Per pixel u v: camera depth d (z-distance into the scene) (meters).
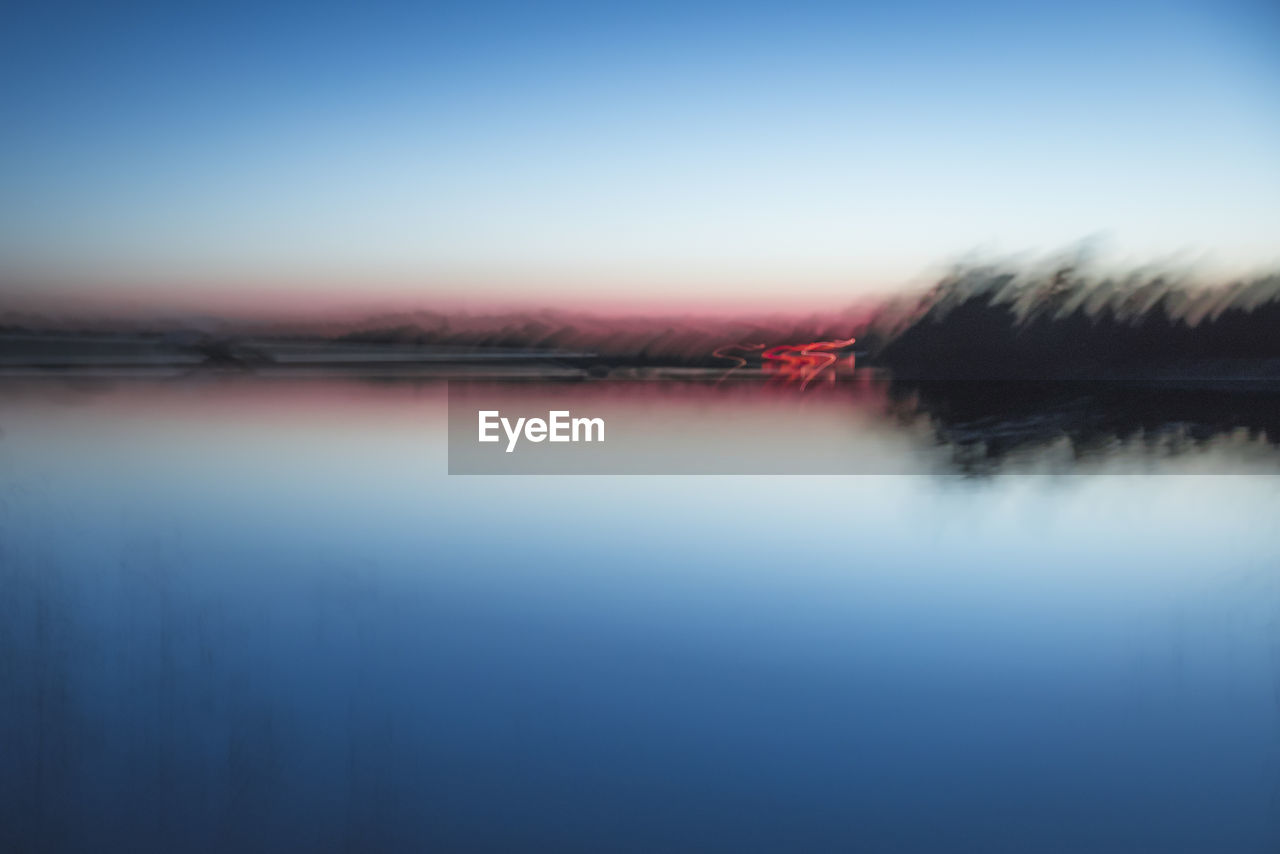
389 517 10.10
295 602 6.56
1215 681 5.15
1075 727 4.56
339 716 4.53
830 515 10.56
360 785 3.81
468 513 10.45
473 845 3.38
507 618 6.37
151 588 6.78
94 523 9.31
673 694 4.97
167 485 11.88
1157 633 6.02
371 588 7.08
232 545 8.45
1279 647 5.65
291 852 3.29
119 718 4.37
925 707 4.84
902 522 10.12
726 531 9.62
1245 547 8.57
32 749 4.00
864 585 7.35
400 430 19.30
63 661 5.12
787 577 7.66
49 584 6.81
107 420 20.39
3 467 13.18
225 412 22.94
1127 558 8.23
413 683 5.04
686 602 6.86
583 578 7.52
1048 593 7.09
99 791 3.67
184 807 3.57
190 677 4.97
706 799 3.80
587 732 4.43
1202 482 12.68
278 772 3.90
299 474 13.08
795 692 5.03
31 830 3.35
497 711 4.68
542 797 3.77
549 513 10.52
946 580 7.55
